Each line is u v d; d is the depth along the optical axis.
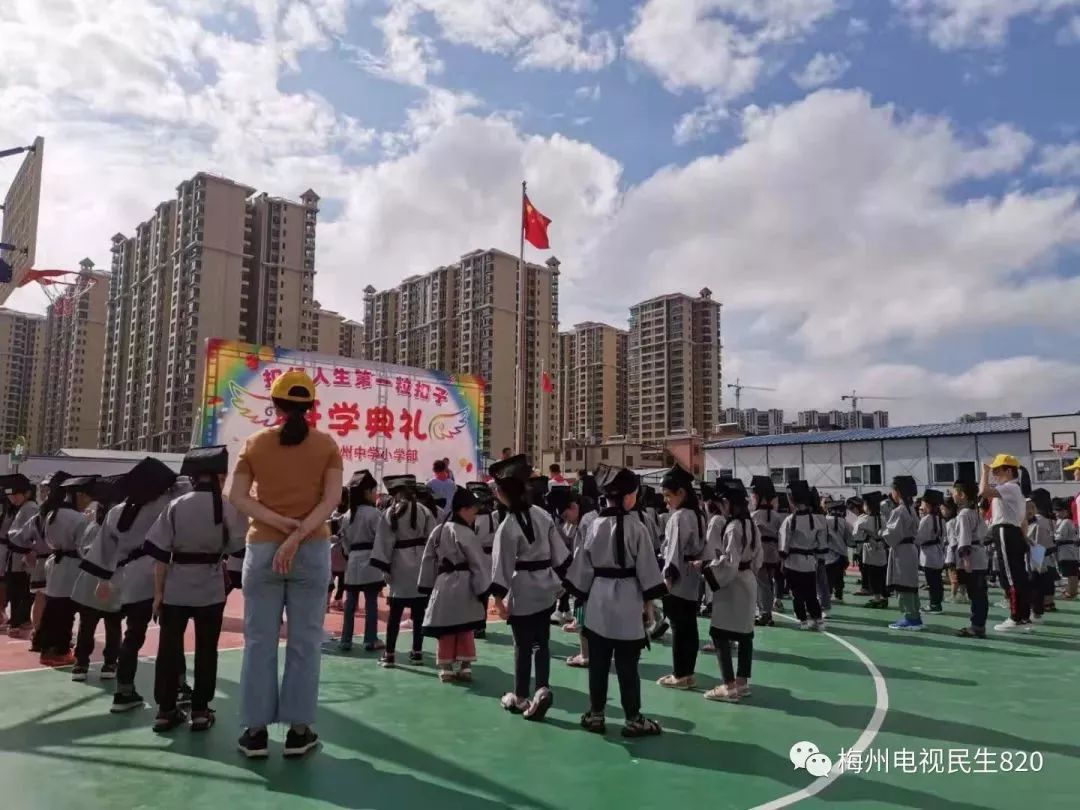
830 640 9.56
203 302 85.94
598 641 5.35
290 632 4.66
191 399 84.44
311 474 4.65
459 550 6.88
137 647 5.71
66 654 7.45
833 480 34.16
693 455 62.09
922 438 31.94
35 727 5.25
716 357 110.06
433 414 18.41
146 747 4.82
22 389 105.31
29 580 8.88
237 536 5.24
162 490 5.82
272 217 92.19
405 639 9.21
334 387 16.72
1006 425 30.88
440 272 102.94
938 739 5.29
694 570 6.81
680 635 6.84
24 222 12.62
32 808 3.83
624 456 57.81
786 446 35.56
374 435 17.27
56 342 104.38
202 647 5.19
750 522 6.46
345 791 4.12
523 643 5.85
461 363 98.75
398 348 110.06
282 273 91.94
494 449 93.38
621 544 5.31
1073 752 5.02
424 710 5.89
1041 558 11.46
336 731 5.28
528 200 21.86
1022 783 4.43
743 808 3.96
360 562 8.45
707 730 5.43
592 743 5.08
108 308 101.25
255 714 4.57
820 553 12.16
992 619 11.63
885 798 4.16
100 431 98.19
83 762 4.55
